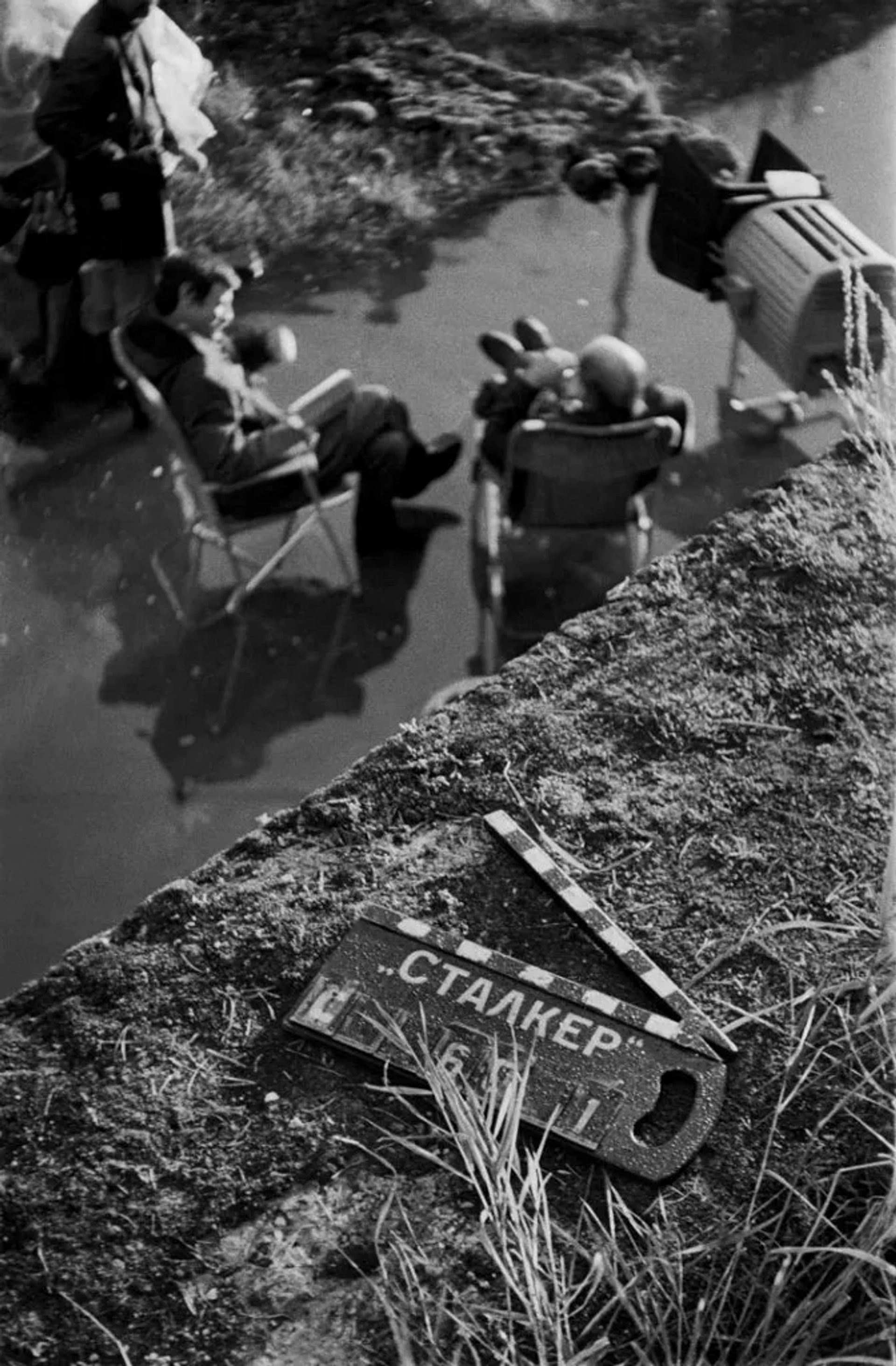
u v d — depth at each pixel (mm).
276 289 7031
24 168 5633
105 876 5086
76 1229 1600
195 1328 1520
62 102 5488
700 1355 1459
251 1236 1587
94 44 5461
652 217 5953
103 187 5660
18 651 5695
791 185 5746
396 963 1800
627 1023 1723
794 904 1862
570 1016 1732
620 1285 1514
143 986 1810
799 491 2383
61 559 5988
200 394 5230
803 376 5492
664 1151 1616
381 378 6656
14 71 5578
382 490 5828
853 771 2006
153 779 5387
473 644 5723
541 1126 1633
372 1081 1705
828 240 5434
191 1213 1606
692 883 1891
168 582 5914
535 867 1895
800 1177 1598
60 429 6242
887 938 1759
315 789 5316
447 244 7348
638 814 1968
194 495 6164
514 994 1755
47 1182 1639
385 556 5922
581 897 1859
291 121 7824
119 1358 1500
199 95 5984
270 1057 1734
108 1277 1562
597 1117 1640
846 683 2117
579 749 2049
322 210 7297
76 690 5578
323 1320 1519
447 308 7020
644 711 2090
